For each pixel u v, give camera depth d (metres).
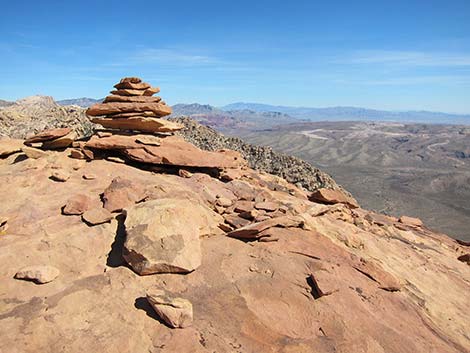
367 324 10.19
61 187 15.12
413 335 10.56
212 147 56.44
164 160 18.52
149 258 10.38
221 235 13.35
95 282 9.95
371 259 14.80
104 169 17.27
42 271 9.78
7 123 37.81
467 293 15.16
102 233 11.99
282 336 9.14
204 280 10.59
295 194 22.42
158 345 8.19
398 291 12.89
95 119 19.44
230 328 9.02
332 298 10.80
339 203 21.39
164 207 11.98
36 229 12.05
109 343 8.04
